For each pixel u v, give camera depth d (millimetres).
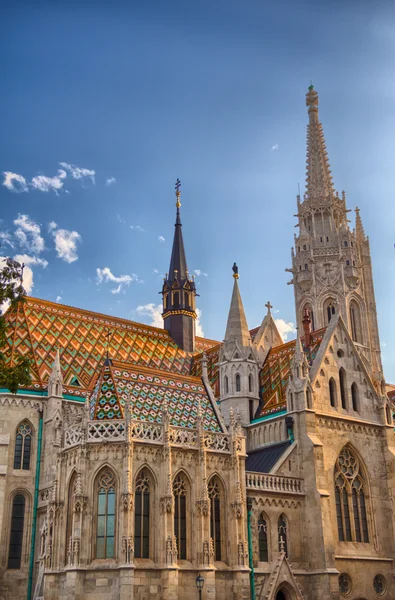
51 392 67688
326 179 129500
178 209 102812
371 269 129500
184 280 94438
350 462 68188
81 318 83125
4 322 47250
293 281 123625
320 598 59406
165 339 90312
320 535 60781
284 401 70000
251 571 56125
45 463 65688
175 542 51469
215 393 77625
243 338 75562
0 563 62094
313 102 136750
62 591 50000
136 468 52188
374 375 119750
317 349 71938
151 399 59438
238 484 56562
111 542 50312
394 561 66812
